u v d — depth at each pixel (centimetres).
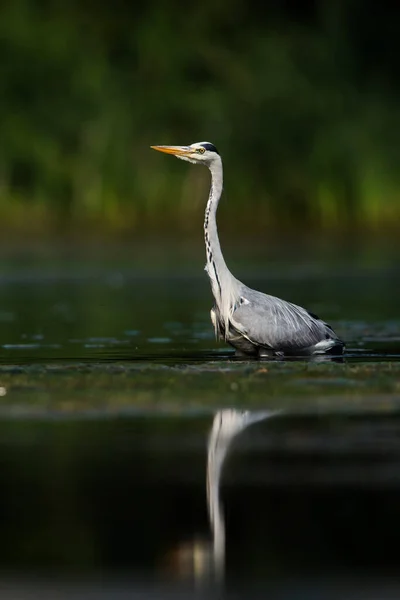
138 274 2597
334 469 776
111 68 3844
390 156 3903
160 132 3759
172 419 925
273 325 1312
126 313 1884
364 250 3297
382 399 994
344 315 1841
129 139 3703
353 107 3984
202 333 1595
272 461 800
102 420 923
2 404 978
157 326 1688
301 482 749
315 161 3866
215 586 574
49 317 1823
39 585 574
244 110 3866
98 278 2520
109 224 3644
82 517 675
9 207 3619
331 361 1270
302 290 2250
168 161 3716
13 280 2483
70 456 815
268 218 3838
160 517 679
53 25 3828
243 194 3822
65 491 730
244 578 585
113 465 788
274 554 620
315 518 673
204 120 3797
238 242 3572
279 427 895
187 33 3972
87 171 3656
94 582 578
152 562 606
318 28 4153
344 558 613
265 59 3959
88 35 3881
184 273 2616
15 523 668
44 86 3728
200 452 823
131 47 3909
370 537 646
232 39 4034
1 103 3684
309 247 3406
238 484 746
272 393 1016
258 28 4094
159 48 3878
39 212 3638
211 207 1345
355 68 4116
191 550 624
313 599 555
